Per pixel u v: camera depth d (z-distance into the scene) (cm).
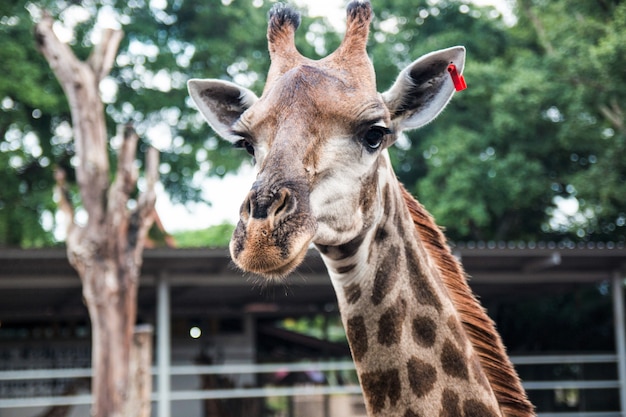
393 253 327
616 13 1842
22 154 2023
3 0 2041
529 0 2191
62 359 1803
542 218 2302
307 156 289
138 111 2278
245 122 303
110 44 1136
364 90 305
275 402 2030
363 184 304
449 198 2031
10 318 1803
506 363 338
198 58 2302
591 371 1944
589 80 1845
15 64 1953
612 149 1867
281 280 293
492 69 2084
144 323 1912
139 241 1107
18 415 1742
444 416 312
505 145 2134
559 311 2131
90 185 1097
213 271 1373
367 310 321
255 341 2008
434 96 340
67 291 1480
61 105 2089
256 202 271
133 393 967
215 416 1830
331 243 301
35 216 2077
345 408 1964
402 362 317
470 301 344
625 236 2178
